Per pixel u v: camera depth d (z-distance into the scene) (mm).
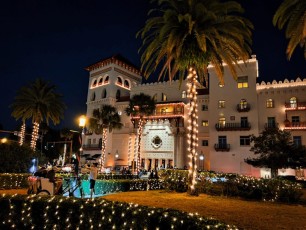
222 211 10078
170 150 50375
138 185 19688
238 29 15672
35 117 38062
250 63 45188
